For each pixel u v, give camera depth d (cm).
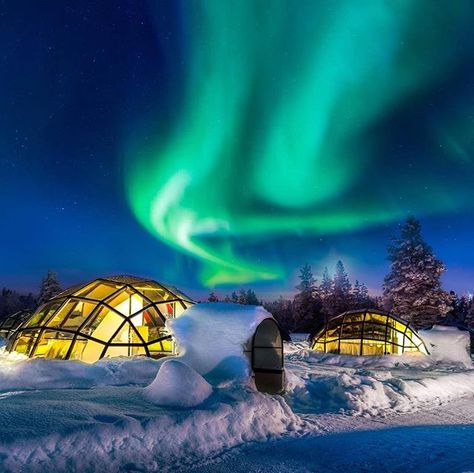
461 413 1265
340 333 2802
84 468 621
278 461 710
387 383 1492
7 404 790
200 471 650
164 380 905
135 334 1567
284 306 8869
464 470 689
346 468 691
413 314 4500
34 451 618
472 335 3825
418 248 4559
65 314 1636
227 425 818
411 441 856
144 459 672
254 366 1178
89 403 825
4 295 8781
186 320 1223
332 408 1183
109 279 1791
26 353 1571
